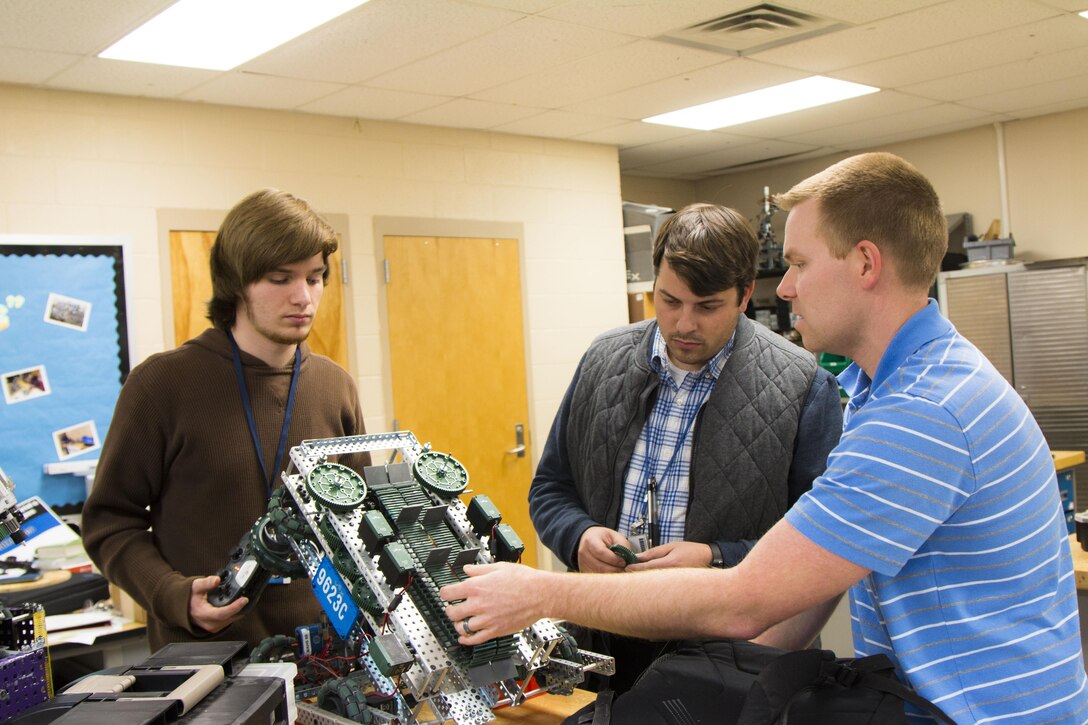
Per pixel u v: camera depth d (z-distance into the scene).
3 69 3.22
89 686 1.15
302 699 1.34
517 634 1.21
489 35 3.24
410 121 4.44
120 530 1.65
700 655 1.32
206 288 3.84
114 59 3.19
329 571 1.24
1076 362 4.79
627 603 1.10
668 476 1.80
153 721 1.02
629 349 1.90
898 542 1.00
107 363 3.46
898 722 1.01
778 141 5.59
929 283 1.13
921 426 1.01
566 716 1.38
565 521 1.84
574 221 5.19
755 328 1.86
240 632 1.64
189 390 1.67
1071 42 3.75
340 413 1.83
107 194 3.59
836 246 1.12
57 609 2.72
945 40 3.63
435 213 4.57
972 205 5.66
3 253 3.25
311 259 1.61
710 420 1.75
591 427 1.88
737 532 1.73
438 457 1.33
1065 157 5.26
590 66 3.68
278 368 1.75
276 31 3.07
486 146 4.79
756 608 1.05
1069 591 1.09
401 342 4.42
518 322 4.89
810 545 1.04
